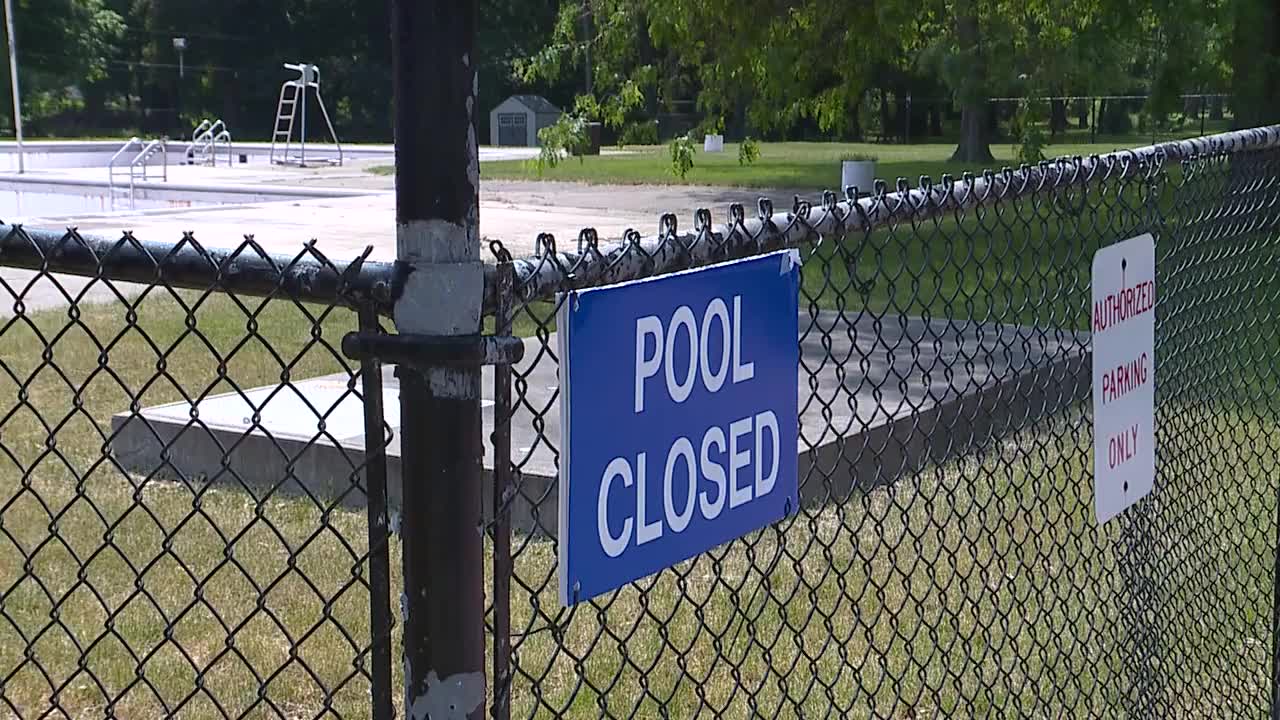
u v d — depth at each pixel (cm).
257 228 7075
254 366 3372
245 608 1836
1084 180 1223
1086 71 6300
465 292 635
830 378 2853
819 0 6247
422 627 650
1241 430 2233
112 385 3172
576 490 701
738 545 2014
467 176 630
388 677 736
